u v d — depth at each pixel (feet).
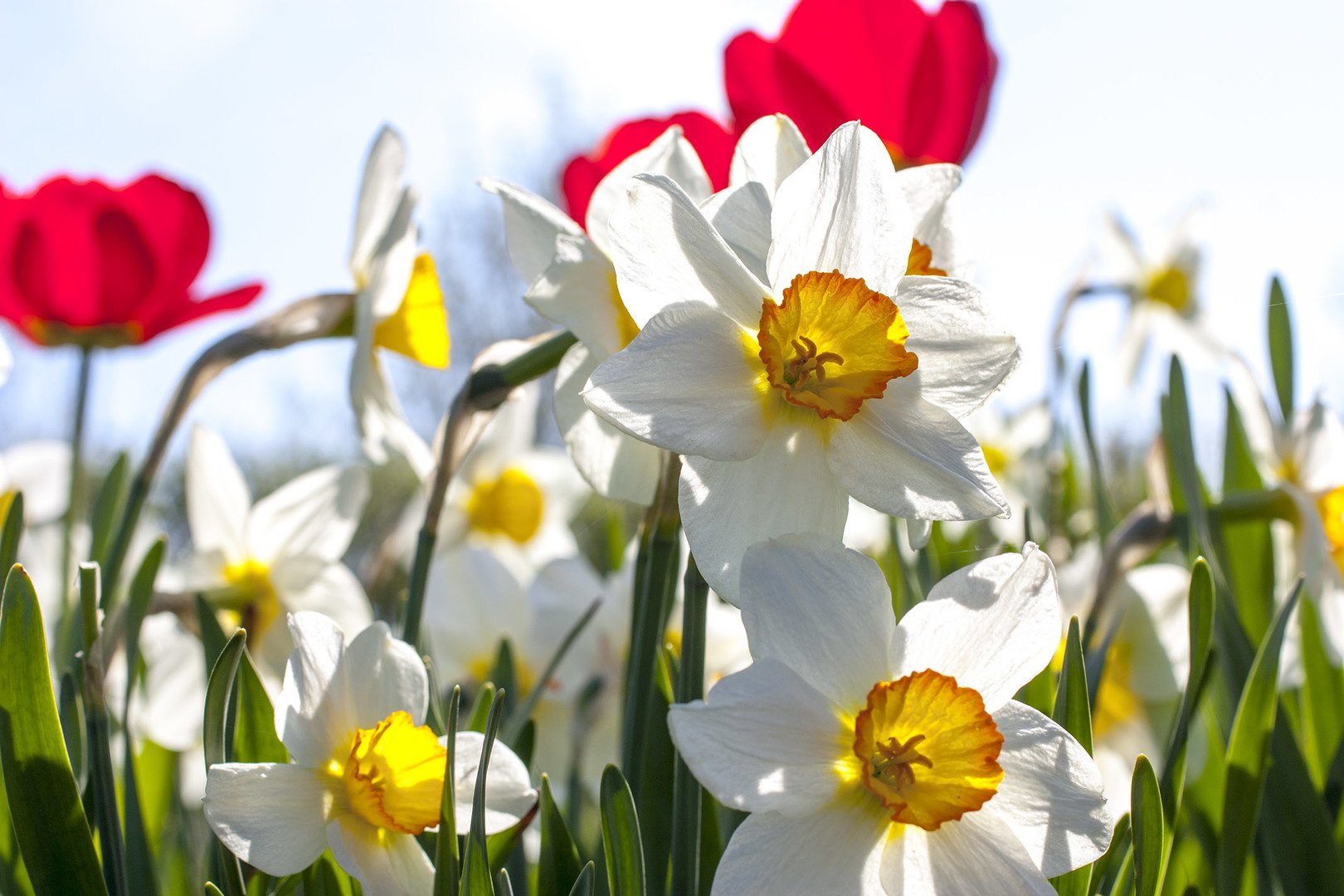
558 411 1.94
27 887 1.88
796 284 1.77
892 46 2.42
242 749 1.94
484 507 4.47
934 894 1.71
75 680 1.97
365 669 1.85
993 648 1.76
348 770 1.80
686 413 1.74
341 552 2.49
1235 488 2.61
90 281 2.85
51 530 3.26
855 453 1.77
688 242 1.76
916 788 1.72
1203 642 1.92
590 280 1.92
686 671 1.81
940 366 1.79
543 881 1.89
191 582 2.44
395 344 2.26
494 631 3.20
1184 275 4.33
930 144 2.45
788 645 1.73
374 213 2.22
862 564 1.74
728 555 1.76
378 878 1.79
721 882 1.69
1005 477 4.69
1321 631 2.32
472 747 1.84
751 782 1.69
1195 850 2.12
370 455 2.18
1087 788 1.73
